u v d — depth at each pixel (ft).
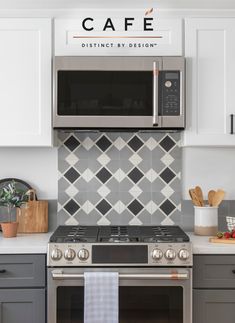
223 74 11.43
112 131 12.12
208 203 12.44
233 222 11.72
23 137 11.30
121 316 10.28
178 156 12.59
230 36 11.41
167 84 11.19
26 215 12.22
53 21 11.40
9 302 10.36
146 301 10.30
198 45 11.42
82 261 10.14
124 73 11.18
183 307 10.21
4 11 12.39
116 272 10.10
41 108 11.31
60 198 12.53
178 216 12.58
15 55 11.32
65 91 11.15
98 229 11.76
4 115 11.31
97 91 11.15
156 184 12.59
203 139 11.40
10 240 11.12
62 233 11.12
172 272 10.12
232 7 12.31
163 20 11.41
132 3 12.09
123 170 12.59
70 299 10.25
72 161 12.56
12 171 12.55
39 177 12.55
